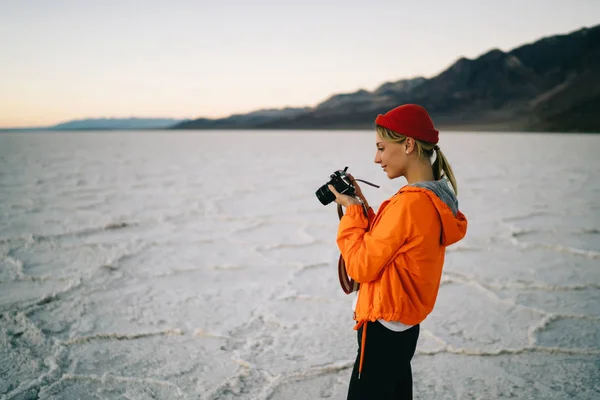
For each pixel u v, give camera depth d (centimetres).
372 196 848
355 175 1265
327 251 485
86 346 272
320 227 598
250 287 376
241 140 4409
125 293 360
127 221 621
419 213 125
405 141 135
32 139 4562
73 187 956
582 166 1455
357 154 2191
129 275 403
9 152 2220
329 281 392
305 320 312
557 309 328
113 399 219
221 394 224
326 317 317
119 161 1697
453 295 356
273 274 410
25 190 905
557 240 522
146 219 637
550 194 870
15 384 230
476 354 263
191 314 321
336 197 147
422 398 220
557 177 1151
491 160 1714
